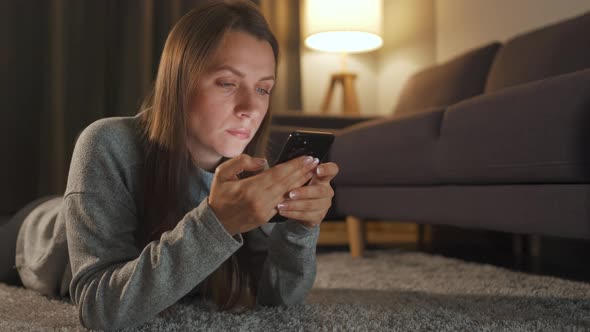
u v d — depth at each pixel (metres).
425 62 3.13
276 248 0.83
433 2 3.07
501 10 2.53
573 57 1.65
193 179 0.78
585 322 0.80
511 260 1.73
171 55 0.72
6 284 1.15
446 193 1.40
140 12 2.70
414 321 0.80
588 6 2.02
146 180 0.74
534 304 0.95
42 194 2.54
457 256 1.86
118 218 0.71
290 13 3.20
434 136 1.42
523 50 1.89
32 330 0.71
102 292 0.64
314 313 0.84
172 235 0.61
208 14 0.71
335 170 0.65
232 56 0.68
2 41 2.56
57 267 0.92
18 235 1.10
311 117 2.47
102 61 2.71
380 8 2.96
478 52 2.20
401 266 1.52
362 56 3.52
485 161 1.22
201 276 0.61
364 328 0.74
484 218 1.26
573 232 1.01
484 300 0.99
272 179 0.58
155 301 0.62
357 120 2.54
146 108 0.83
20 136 2.59
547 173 1.05
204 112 0.69
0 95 2.56
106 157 0.72
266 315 0.83
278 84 3.14
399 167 1.55
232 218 0.59
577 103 0.99
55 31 2.56
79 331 0.71
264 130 0.84
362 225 1.85
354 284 1.21
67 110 2.66
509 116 1.15
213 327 0.74
